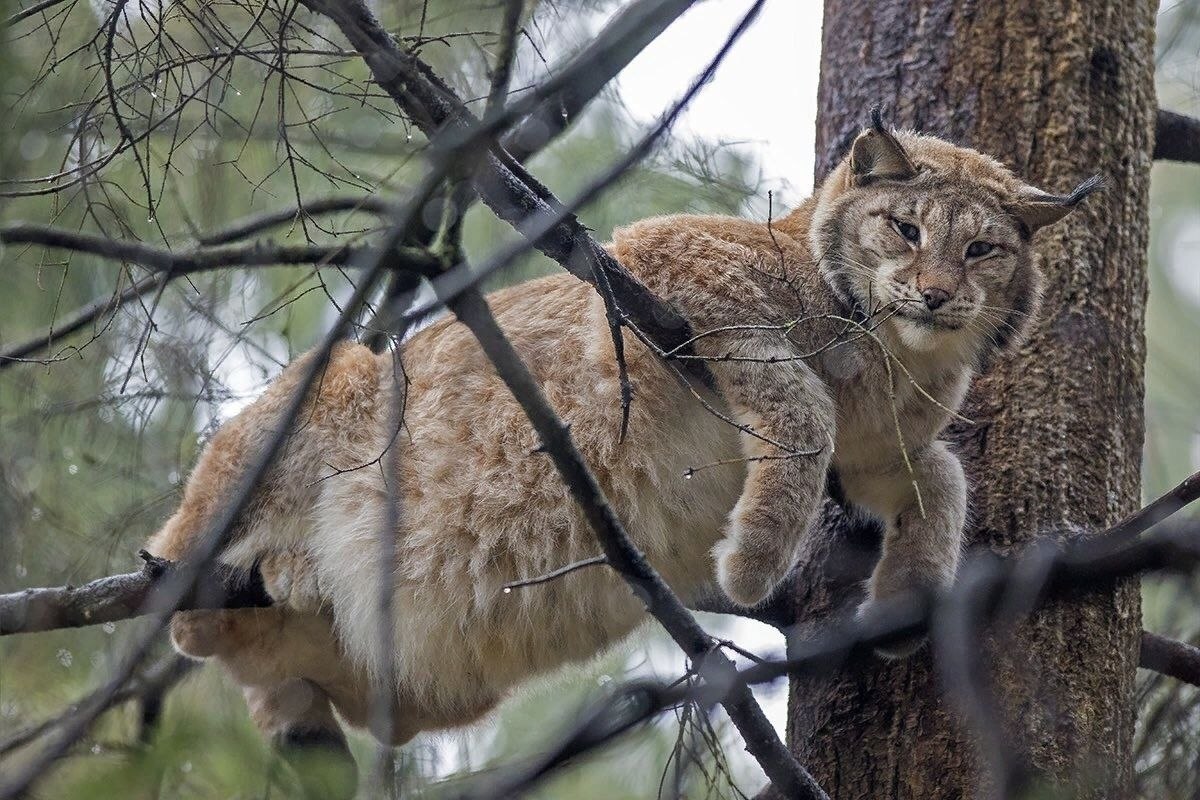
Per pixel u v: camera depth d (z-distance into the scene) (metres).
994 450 9.70
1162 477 13.54
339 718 10.62
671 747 9.02
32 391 10.44
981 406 9.90
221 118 10.10
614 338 7.57
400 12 9.39
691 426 9.42
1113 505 9.43
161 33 8.43
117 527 10.30
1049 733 8.57
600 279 7.67
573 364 9.59
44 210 9.67
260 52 7.91
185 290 9.57
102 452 10.58
